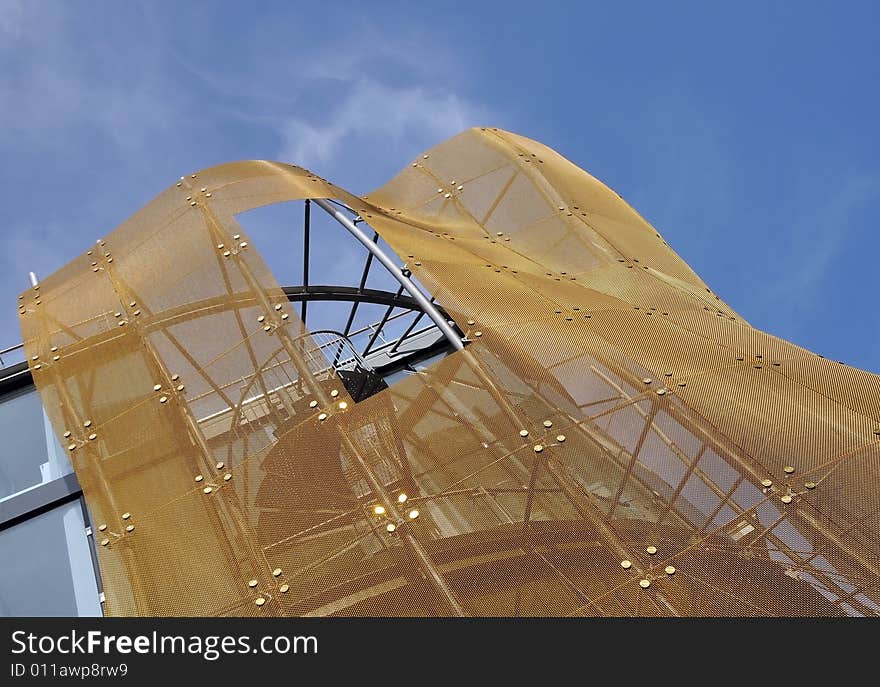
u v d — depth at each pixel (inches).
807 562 182.4
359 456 216.4
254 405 244.1
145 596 203.9
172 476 233.1
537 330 254.1
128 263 351.3
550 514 197.0
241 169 392.2
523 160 462.0
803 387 241.9
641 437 216.2
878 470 197.9
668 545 188.5
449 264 291.0
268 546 203.8
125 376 280.4
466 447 215.2
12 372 391.9
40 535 305.6
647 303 317.7
